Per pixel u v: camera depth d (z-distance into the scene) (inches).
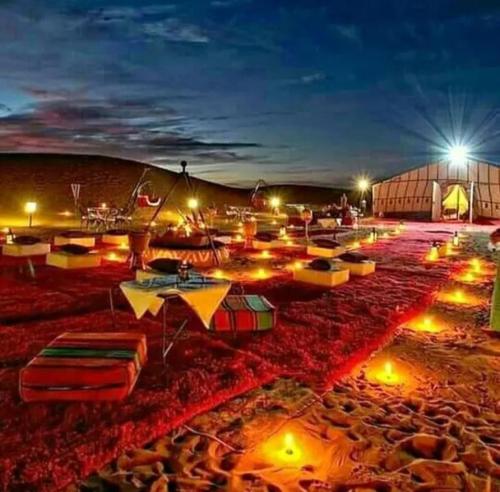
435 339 227.9
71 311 251.1
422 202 1141.7
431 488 115.8
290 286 329.1
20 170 1262.3
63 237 500.1
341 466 124.0
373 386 173.8
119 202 1189.1
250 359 187.5
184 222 537.0
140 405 147.9
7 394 151.7
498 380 179.8
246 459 126.2
